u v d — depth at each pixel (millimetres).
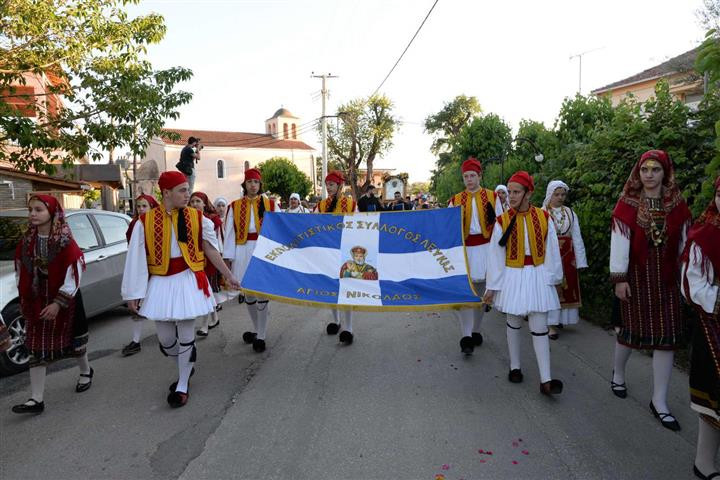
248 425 3943
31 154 7508
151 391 4727
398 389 4590
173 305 4145
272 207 6246
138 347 5988
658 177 3658
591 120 11672
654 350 3826
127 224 7848
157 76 8422
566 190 5820
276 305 8375
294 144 63906
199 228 4348
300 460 3408
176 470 3324
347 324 6023
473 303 4719
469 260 5758
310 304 5027
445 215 5352
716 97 5473
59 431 3943
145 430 3910
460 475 3184
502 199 7688
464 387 4594
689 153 5598
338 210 6172
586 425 3793
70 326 4422
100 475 3289
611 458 3326
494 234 4438
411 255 5293
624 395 4270
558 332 6223
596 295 6906
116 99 7980
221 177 56906
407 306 4855
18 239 6316
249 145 60312
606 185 6434
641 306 3797
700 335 2918
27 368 5496
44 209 4180
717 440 2971
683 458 3303
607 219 6453
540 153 12875
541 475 3158
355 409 4188
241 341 6309
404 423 3910
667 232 3695
